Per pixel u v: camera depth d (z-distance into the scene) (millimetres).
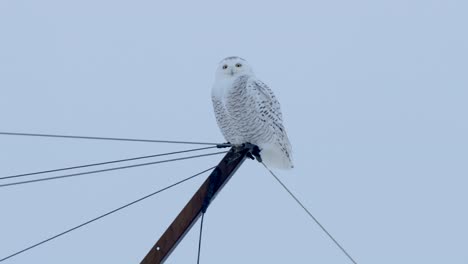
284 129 13125
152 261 9875
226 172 10500
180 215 10008
